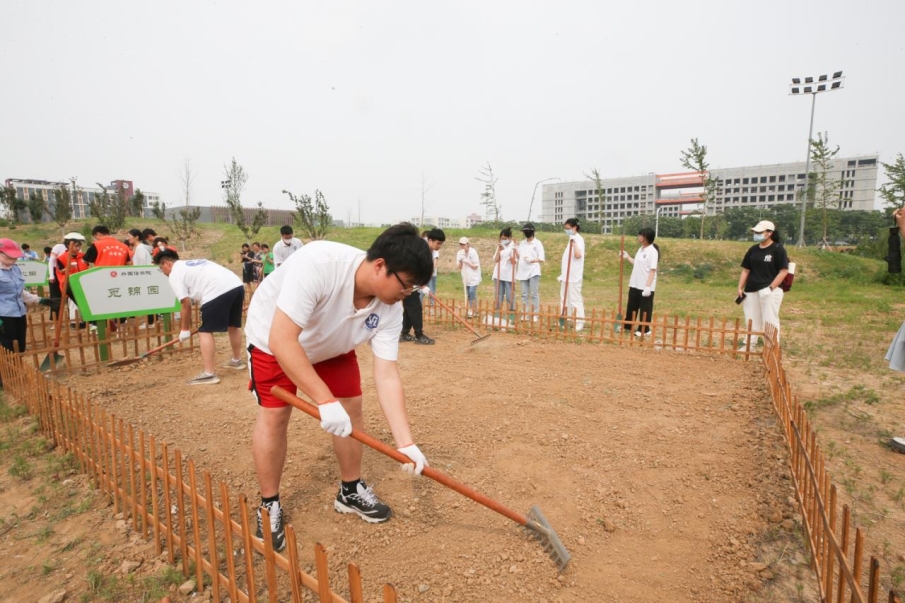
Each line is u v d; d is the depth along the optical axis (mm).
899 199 21031
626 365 6438
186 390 5512
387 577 2543
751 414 4641
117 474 3410
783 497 3205
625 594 2453
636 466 3684
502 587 2479
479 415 4676
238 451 3988
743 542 2826
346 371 2900
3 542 2893
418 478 3520
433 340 7973
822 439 4129
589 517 3068
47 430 4188
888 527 2949
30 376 4492
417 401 5078
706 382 5688
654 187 96188
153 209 30125
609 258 21438
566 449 3957
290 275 2354
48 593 2488
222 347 7680
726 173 95062
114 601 2424
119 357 7055
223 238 30406
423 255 2307
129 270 6605
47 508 3215
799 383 5641
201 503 2400
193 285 5691
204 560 2443
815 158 26859
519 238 24781
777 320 6605
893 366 4160
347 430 2301
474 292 9977
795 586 2490
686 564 2668
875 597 1632
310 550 2770
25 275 11312
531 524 2699
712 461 3736
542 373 6059
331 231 29672
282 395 2434
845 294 14828
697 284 18453
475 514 3082
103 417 3230
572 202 102688
